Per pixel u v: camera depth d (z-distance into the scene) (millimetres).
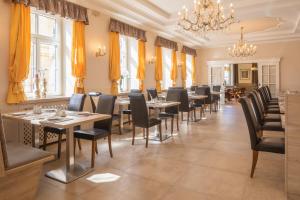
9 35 4074
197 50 12656
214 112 8844
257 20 7730
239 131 5578
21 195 2262
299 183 2322
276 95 10789
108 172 3109
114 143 4570
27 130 4301
